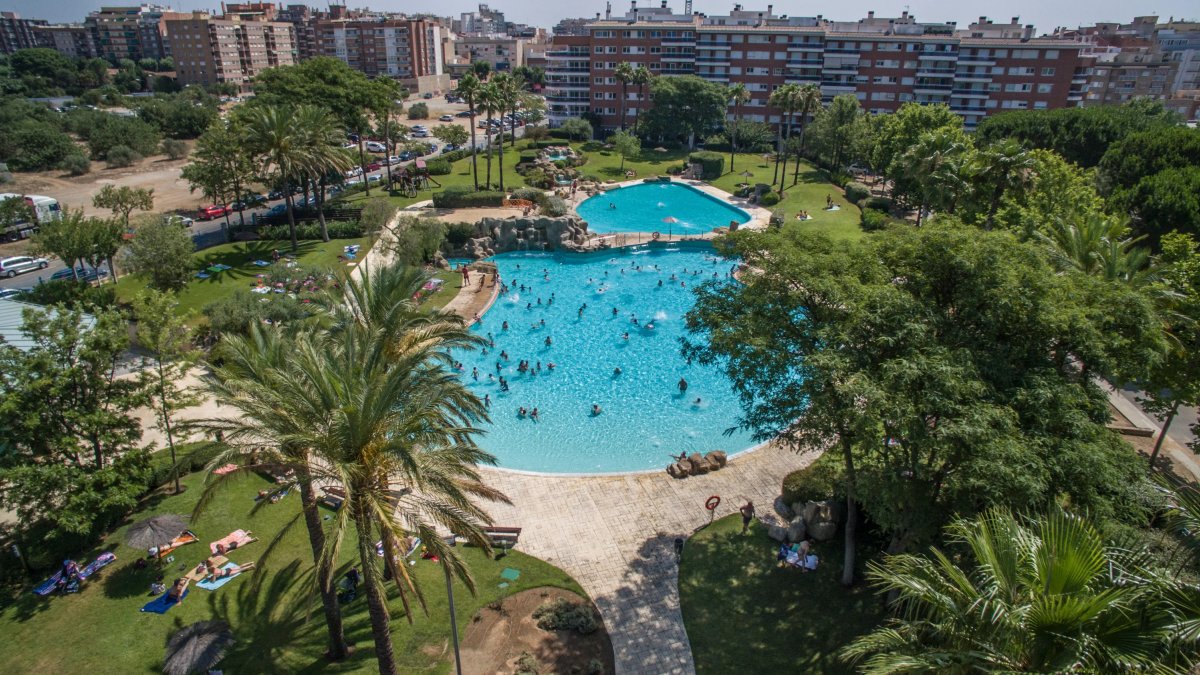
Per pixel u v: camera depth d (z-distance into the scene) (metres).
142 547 27.38
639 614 27.66
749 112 143.38
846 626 26.70
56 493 28.27
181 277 57.75
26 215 75.69
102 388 30.58
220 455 20.48
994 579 13.61
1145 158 67.75
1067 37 175.25
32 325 29.56
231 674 24.52
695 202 104.25
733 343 25.38
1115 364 24.83
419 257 68.62
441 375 26.94
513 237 81.25
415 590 19.92
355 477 19.89
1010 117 94.81
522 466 41.94
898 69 136.25
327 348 25.02
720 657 25.67
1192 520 14.45
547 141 130.00
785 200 99.56
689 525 33.12
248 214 89.50
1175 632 12.10
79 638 25.92
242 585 28.66
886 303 23.19
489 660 25.28
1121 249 35.03
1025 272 23.81
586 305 65.94
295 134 67.44
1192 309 31.28
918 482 23.89
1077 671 11.73
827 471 32.59
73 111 133.62
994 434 20.23
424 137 147.25
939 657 13.03
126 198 72.19
